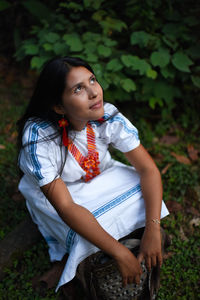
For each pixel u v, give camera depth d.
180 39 3.13
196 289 1.97
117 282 1.68
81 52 2.97
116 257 1.57
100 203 1.76
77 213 1.61
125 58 2.83
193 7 3.29
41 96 1.61
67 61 1.53
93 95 1.55
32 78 3.95
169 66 2.99
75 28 3.14
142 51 3.12
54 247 2.03
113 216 1.74
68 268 1.66
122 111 3.29
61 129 1.71
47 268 2.09
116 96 3.04
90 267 1.69
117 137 1.84
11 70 4.07
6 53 4.27
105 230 1.72
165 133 3.18
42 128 1.68
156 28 3.14
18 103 3.62
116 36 3.23
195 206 2.50
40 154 1.66
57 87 1.53
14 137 3.13
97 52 2.87
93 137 1.82
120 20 3.14
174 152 2.97
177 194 2.59
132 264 1.59
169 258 2.14
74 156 1.79
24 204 2.47
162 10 3.17
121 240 1.92
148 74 2.79
